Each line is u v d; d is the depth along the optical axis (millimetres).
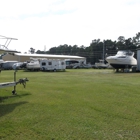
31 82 11883
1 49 8133
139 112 4992
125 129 3805
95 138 3381
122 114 4812
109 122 4215
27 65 27312
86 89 8789
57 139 3344
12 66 32906
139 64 25266
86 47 94750
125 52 27391
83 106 5602
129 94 7508
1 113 4875
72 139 3340
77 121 4270
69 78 14922
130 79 13953
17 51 9062
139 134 3562
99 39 91625
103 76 17172
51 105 5707
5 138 3385
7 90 8344
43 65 27312
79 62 40938
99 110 5176
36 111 5066
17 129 3801
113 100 6414
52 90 8516
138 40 81500
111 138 3381
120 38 84750
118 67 25625
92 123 4141
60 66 28078
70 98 6730
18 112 4969
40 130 3748
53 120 4340
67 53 102750
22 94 7488
